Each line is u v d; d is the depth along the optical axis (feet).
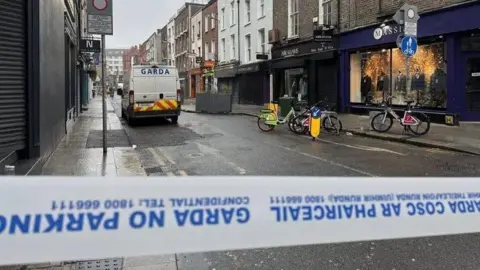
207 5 139.44
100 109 97.86
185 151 34.35
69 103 53.78
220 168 27.22
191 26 165.89
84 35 90.79
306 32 74.13
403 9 38.99
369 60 59.62
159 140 41.32
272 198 7.89
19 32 23.44
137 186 7.29
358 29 59.52
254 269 12.32
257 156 31.65
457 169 26.00
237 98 112.68
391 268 12.25
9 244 6.75
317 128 41.39
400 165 27.48
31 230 6.84
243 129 51.42
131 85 56.44
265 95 94.38
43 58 26.53
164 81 57.93
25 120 24.36
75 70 66.95
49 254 6.90
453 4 44.19
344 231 8.15
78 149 32.91
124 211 7.21
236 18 109.70
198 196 7.54
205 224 7.52
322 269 12.25
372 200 8.38
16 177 6.93
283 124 55.47
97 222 7.08
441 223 8.71
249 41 103.35
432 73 48.88
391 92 55.36
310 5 72.43
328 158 30.45
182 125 56.75
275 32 83.97
